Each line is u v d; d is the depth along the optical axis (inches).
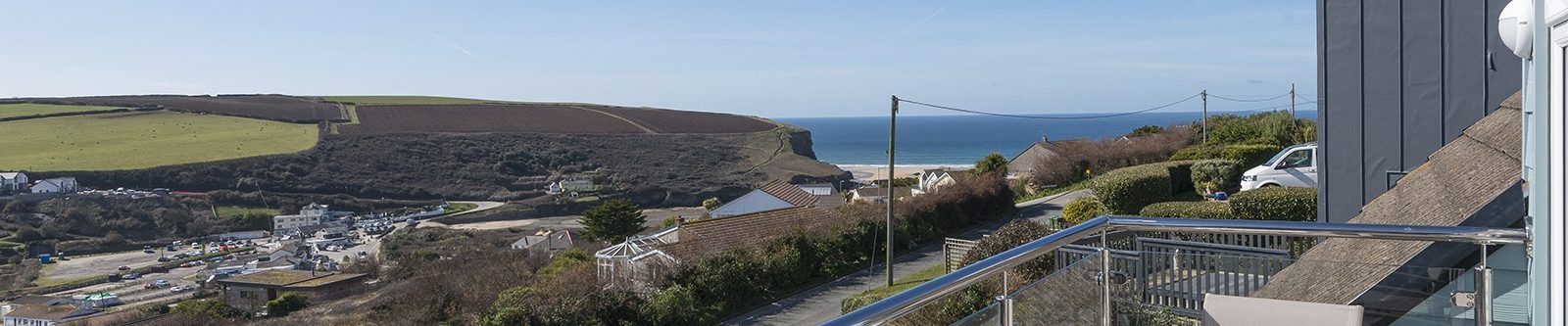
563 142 4877.0
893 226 986.7
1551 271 115.0
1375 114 371.9
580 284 834.8
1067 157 1407.5
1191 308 159.0
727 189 4404.5
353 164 4323.3
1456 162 249.3
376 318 1091.3
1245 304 124.0
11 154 4128.9
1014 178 1565.0
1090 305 135.8
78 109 5359.3
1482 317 134.2
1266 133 1180.5
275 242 3356.3
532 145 4771.2
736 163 4837.6
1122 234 189.3
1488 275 133.7
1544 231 120.0
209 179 3907.5
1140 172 792.9
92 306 2242.9
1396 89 366.6
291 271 2091.5
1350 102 378.3
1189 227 136.2
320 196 3944.4
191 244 3314.5
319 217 3700.8
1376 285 139.3
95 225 3265.3
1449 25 354.0
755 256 911.7
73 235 3186.5
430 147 4596.5
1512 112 245.1
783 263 919.7
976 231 1136.8
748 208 2030.0
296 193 3971.5
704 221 1106.7
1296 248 322.0
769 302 884.0
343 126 4931.1
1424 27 359.6
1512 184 176.2
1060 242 123.6
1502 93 343.9
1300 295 149.6
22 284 2576.3
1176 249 193.8
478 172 4414.4
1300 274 150.4
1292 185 706.2
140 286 2559.1
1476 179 203.8
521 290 865.5
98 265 2888.8
